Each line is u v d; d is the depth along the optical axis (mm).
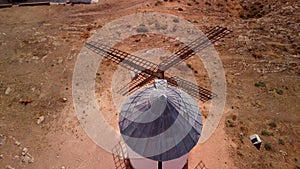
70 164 26172
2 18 41469
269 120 29531
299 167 26031
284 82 33125
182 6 43812
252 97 31438
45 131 28500
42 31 39062
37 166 26141
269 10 44812
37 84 32406
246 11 45438
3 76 33250
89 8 43500
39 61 34781
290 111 30438
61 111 29953
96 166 25938
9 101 30938
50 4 44281
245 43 37688
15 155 26844
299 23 41156
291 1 45844
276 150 27188
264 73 34031
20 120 29391
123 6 43844
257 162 26219
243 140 27719
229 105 30453
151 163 22703
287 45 37750
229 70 33969
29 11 42938
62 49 36094
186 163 25844
